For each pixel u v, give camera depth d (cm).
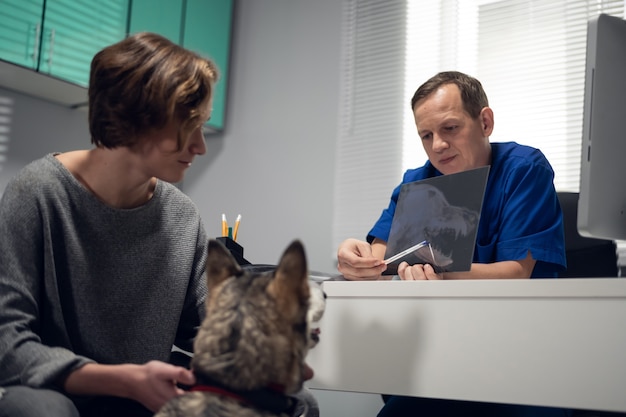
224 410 75
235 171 286
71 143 255
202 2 275
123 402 109
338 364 108
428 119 150
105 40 238
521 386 94
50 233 107
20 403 90
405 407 134
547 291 94
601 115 110
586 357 90
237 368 76
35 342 97
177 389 89
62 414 90
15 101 236
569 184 217
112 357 112
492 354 96
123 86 104
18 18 210
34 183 108
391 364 104
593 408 89
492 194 153
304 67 275
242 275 87
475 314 98
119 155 111
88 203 112
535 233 141
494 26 240
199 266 129
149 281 118
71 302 109
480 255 150
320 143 266
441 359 100
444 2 250
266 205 275
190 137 111
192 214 129
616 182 111
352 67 264
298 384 81
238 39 296
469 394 97
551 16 229
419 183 127
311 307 89
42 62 216
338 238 255
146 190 122
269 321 79
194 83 107
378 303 106
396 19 258
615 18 113
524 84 230
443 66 247
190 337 129
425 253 119
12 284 101
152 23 253
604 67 111
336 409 233
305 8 279
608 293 90
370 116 257
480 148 154
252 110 286
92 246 112
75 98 246
